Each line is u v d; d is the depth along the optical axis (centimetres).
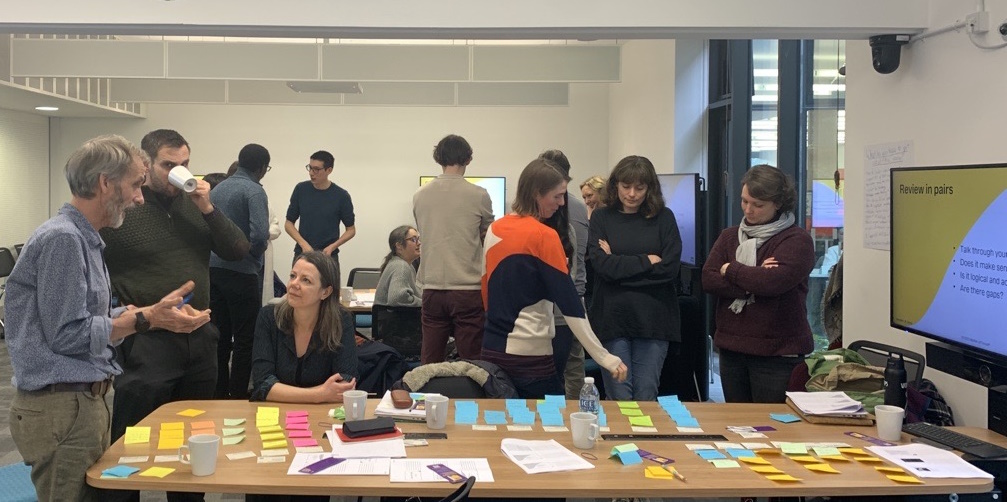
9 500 251
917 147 333
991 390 263
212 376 331
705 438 259
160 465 225
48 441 224
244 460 230
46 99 848
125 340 307
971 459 236
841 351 319
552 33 342
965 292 263
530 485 212
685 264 563
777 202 337
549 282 307
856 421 276
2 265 843
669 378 537
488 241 323
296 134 1040
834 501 250
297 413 280
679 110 706
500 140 1050
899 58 342
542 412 280
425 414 269
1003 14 282
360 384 367
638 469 227
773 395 336
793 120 531
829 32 337
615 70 662
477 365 311
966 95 303
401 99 845
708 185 699
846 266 391
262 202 449
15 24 326
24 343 222
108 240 303
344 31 338
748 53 602
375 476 218
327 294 312
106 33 345
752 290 327
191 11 328
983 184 254
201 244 327
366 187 1047
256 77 652
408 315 527
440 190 396
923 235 286
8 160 952
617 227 412
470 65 661
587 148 1051
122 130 1034
